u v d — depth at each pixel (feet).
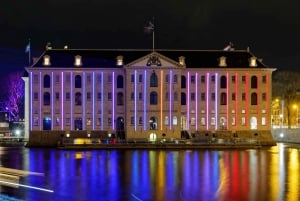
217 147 439.22
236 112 481.46
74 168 296.92
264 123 483.51
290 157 361.10
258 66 485.97
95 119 472.85
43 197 214.69
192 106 479.82
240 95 482.69
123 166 306.55
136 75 467.52
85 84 472.03
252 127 483.10
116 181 253.24
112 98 474.08
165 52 494.18
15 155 372.58
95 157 359.66
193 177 265.54
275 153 393.91
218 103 480.64
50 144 464.24
